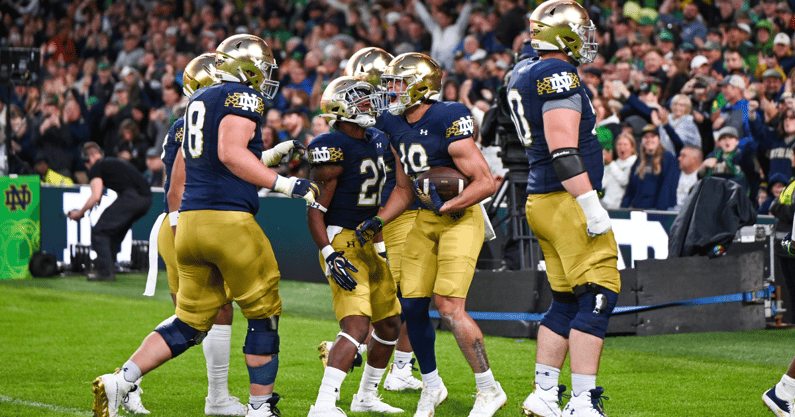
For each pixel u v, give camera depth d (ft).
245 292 43.91
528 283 77.66
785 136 111.75
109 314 91.50
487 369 48.73
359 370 63.98
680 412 51.26
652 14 150.00
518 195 81.41
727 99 112.78
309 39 182.80
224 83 44.52
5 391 56.65
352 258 47.01
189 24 203.41
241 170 41.93
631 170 112.98
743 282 83.61
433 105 48.70
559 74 43.75
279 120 140.46
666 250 101.14
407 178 50.06
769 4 141.08
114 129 165.07
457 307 48.55
